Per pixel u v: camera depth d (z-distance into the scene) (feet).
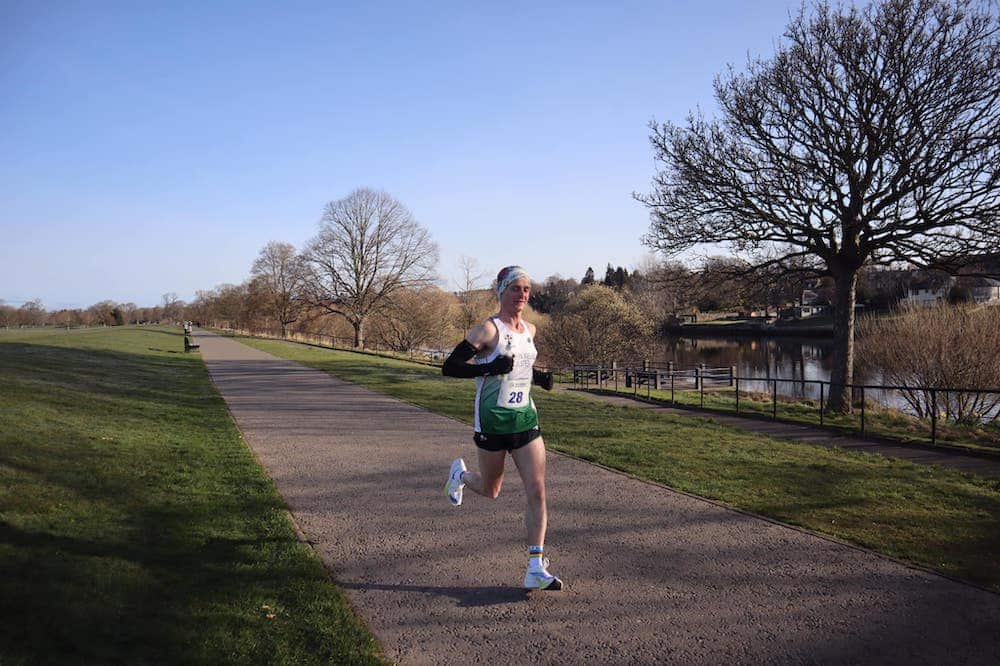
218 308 286.66
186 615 11.30
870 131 46.24
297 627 11.28
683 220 55.31
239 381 61.11
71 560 12.83
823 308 229.04
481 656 10.71
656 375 69.67
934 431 33.19
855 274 51.06
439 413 40.40
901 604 12.66
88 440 24.47
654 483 22.43
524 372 13.35
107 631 10.39
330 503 19.93
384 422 36.52
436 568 14.66
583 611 12.44
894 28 45.47
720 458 26.68
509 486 22.43
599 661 10.58
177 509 17.56
